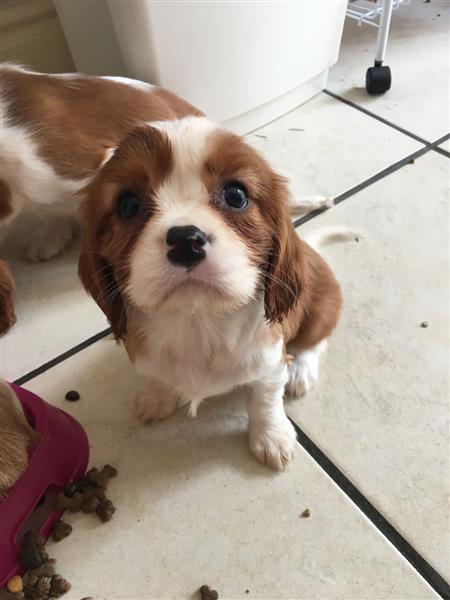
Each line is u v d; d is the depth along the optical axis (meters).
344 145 0.50
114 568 0.28
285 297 0.26
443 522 0.28
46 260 0.43
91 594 0.27
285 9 0.46
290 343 0.34
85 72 0.54
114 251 0.23
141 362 0.28
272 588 0.27
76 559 0.28
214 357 0.27
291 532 0.28
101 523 0.29
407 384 0.34
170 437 0.32
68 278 0.42
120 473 0.31
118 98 0.39
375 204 0.45
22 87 0.37
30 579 0.27
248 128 0.52
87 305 0.40
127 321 0.27
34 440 0.27
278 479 0.30
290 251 0.25
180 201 0.21
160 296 0.21
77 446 0.30
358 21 0.63
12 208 0.38
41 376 0.36
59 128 0.37
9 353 0.37
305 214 0.44
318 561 0.27
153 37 0.41
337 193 0.46
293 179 0.47
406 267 0.40
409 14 0.65
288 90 0.52
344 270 0.40
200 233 0.20
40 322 0.39
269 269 0.25
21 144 0.36
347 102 0.54
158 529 0.29
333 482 0.30
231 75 0.47
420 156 0.48
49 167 0.37
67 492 0.29
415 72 0.57
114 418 0.33
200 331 0.26
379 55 0.53
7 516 0.25
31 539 0.27
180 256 0.20
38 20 0.53
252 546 0.28
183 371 0.28
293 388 0.34
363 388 0.34
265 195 0.24
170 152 0.21
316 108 0.54
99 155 0.38
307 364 0.34
